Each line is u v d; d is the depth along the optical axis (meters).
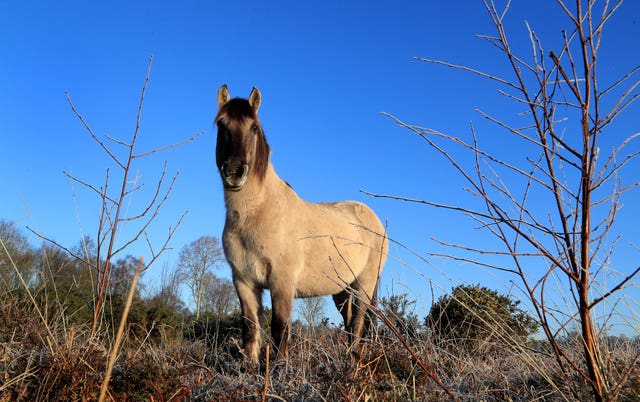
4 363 3.07
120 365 3.28
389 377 3.21
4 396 2.64
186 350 4.45
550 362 3.25
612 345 3.60
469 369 3.54
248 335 5.12
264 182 5.17
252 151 5.06
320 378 3.12
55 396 2.70
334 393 2.85
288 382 3.23
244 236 5.22
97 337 3.72
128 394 2.86
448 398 2.98
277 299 5.22
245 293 5.38
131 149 3.90
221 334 7.34
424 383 3.32
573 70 2.30
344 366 3.04
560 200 2.43
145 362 3.16
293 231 5.39
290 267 5.30
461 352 3.84
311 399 2.91
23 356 3.16
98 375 2.90
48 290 5.00
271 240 5.20
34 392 2.78
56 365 2.93
